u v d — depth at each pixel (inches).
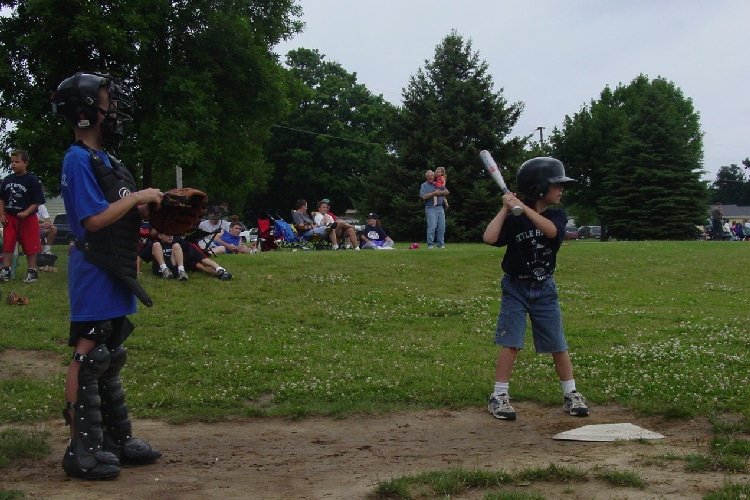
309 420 235.0
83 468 166.4
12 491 152.3
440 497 150.3
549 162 238.2
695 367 293.1
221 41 1112.2
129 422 183.8
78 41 960.9
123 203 168.2
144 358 304.8
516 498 144.2
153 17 1019.9
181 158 1016.9
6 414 232.7
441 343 344.5
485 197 1374.3
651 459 177.3
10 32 1006.4
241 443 206.7
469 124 1443.2
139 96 1069.8
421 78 1503.4
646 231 1744.6
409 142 1455.5
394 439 210.4
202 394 259.0
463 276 513.3
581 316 410.0
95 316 170.7
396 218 1418.6
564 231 236.5
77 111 174.1
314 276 483.2
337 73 2433.6
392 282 482.3
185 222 186.9
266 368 292.7
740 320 401.4
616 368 298.2
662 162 1768.0
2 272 433.1
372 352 323.9
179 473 174.7
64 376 279.6
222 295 421.4
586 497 148.4
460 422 230.5
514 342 236.4
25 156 429.1
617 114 2025.1
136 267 177.9
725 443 189.8
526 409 247.6
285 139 2327.8
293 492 157.0
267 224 680.4
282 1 1246.9
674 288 512.1
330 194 2351.1
